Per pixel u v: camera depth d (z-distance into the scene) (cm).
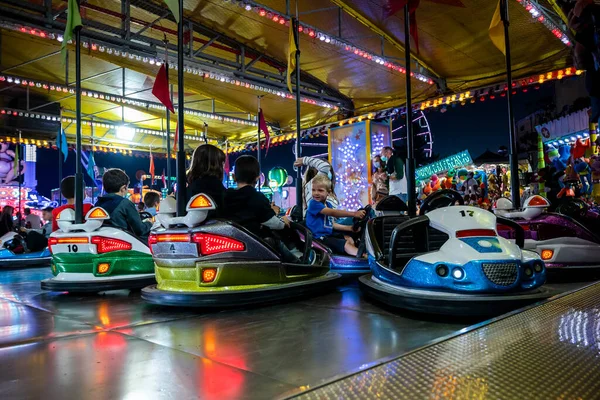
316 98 1280
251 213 371
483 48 984
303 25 873
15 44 973
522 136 2270
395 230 339
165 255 354
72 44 889
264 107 1383
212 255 337
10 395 177
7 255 722
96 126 1477
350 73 1170
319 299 374
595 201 811
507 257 292
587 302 258
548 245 419
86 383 189
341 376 157
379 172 876
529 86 1060
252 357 221
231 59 1167
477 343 189
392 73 1142
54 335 270
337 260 482
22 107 1277
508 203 459
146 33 1053
